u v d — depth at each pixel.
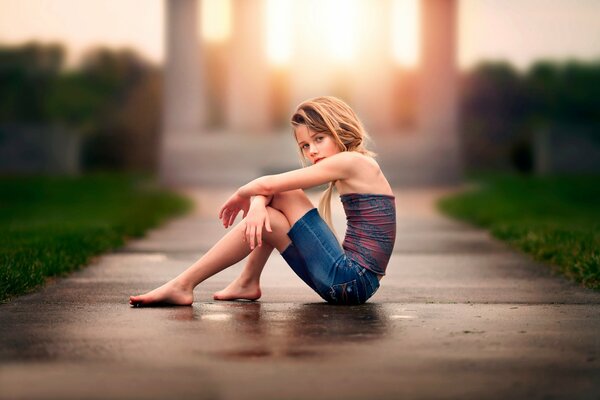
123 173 44.41
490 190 25.77
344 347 4.49
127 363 4.11
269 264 8.91
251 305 5.99
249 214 5.62
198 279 5.97
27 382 3.74
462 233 12.92
